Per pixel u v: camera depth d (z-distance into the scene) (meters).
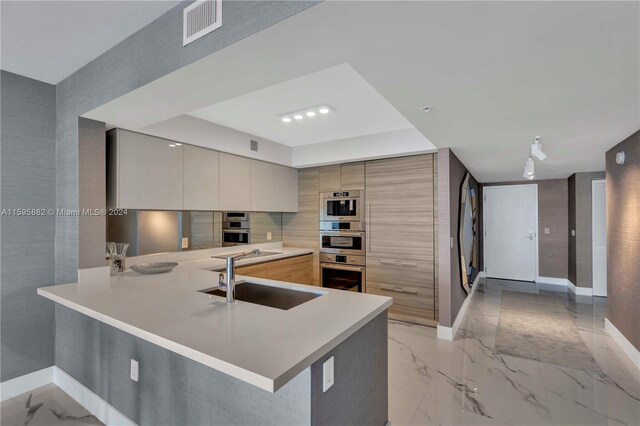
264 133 3.88
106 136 2.66
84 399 2.17
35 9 1.53
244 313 1.56
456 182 3.84
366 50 1.38
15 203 2.25
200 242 3.69
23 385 2.30
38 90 2.37
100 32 1.75
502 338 3.46
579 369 2.75
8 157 2.22
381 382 1.82
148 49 1.67
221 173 3.56
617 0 1.05
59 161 2.42
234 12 1.29
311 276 4.67
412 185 3.89
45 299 2.40
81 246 2.27
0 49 1.92
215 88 1.76
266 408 1.34
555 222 6.10
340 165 4.46
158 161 2.91
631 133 2.80
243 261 3.59
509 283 6.19
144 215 3.11
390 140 3.82
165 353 1.70
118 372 1.96
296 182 4.82
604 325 3.86
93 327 2.12
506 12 1.12
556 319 4.10
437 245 3.73
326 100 2.79
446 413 2.15
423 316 3.83
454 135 2.87
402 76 1.66
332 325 1.40
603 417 2.10
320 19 1.13
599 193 5.16
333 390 1.36
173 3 1.51
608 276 3.57
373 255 4.17
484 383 2.53
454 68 1.57
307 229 4.77
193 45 1.45
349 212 4.36
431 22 1.17
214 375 1.51
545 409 2.19
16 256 2.26
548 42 1.33
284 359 1.07
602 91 1.86
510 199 6.48
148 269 2.53
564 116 2.32
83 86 2.15
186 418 1.61
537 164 4.47
